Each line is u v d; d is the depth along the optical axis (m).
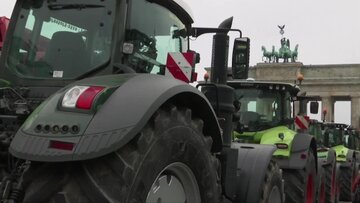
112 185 2.69
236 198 4.95
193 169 3.36
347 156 15.95
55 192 2.71
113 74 3.39
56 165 2.76
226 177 4.57
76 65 3.61
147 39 3.92
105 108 2.77
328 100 62.34
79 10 3.71
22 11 3.90
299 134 8.72
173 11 4.36
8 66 3.79
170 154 3.07
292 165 8.23
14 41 3.85
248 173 5.08
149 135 2.92
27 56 3.77
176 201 3.31
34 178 2.76
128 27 3.67
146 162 2.84
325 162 11.71
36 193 2.70
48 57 3.70
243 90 9.67
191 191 3.43
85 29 3.66
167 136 3.04
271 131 9.12
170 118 3.12
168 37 4.29
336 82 61.31
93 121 2.71
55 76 3.62
